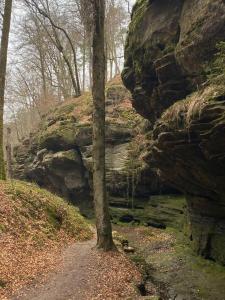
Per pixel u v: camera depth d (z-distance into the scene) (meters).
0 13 22.47
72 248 17.30
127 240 21.09
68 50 48.03
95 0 16.42
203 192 15.15
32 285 12.08
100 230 16.73
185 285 14.12
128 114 30.59
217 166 12.15
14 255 13.76
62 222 19.66
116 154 28.36
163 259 17.36
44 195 21.08
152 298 11.74
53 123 36.03
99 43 16.66
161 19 18.12
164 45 17.92
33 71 52.91
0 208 16.27
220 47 13.01
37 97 53.81
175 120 12.78
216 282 13.89
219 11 14.43
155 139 14.60
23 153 39.53
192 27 15.57
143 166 25.34
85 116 33.62
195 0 15.90
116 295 11.88
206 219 16.69
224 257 15.09
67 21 45.09
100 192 16.88
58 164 32.03
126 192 27.16
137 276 14.49
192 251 17.73
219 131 10.72
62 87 45.72
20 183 22.20
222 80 11.21
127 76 21.78
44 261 14.41
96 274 13.50
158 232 22.38
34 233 16.47
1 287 11.34
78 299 11.18
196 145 12.27
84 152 30.83
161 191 25.06
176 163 14.42
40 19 42.28
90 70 45.25
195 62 15.67
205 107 10.86
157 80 19.45
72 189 31.81
